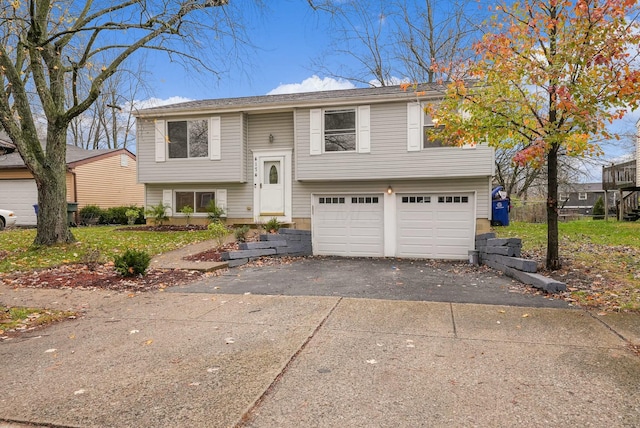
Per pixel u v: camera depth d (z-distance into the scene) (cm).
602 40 620
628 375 337
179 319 518
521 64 692
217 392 312
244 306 580
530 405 289
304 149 1374
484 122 740
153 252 1064
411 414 278
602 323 480
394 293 664
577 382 325
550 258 788
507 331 455
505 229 1473
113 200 2289
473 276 845
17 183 1927
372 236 1359
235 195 1497
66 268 846
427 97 1248
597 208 2616
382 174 1310
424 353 390
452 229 1286
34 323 509
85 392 316
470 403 292
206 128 1479
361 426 264
